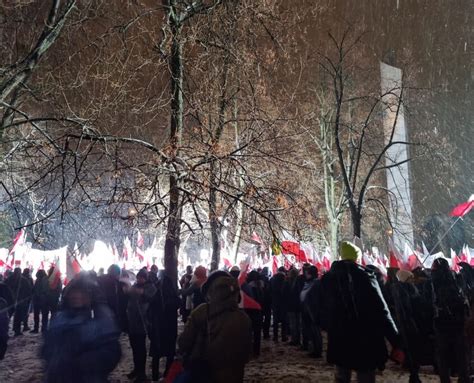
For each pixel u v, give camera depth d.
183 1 16.11
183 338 5.30
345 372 6.36
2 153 15.53
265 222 13.98
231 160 13.75
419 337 9.82
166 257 14.01
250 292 13.65
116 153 12.34
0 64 14.84
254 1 16.45
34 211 15.36
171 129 15.23
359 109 30.66
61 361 5.52
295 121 20.67
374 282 6.36
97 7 14.58
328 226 31.83
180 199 14.06
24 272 20.00
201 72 16.95
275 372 11.73
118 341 5.83
